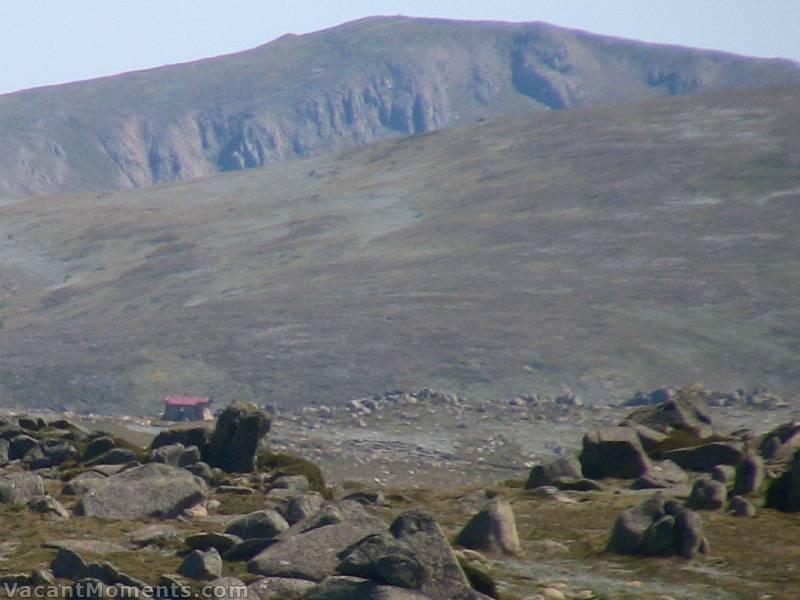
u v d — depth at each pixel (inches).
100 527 3125.0
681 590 2802.7
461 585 2470.5
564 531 3444.9
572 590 2780.5
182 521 3287.4
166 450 4168.3
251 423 4291.3
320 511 2906.0
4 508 3307.1
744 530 3366.1
